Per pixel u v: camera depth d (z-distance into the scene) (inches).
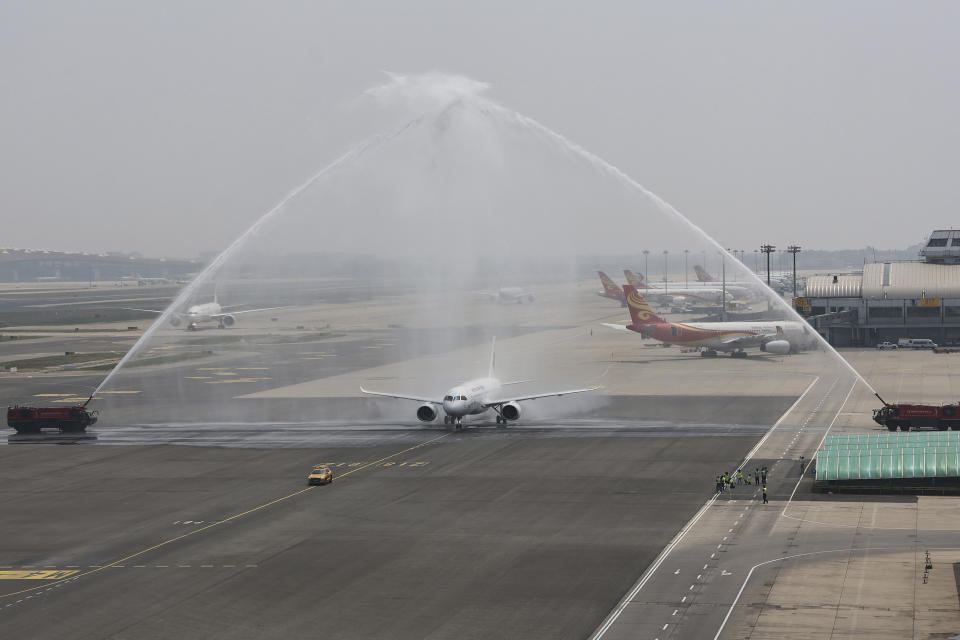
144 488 3909.9
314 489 3816.4
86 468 4330.7
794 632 2224.4
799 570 2667.3
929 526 3063.5
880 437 3939.5
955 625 2234.3
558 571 2723.9
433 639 2253.9
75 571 2829.7
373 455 4478.3
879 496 3484.3
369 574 2738.7
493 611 2426.2
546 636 2255.2
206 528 3270.2
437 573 2733.8
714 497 3531.0
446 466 4192.9
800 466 3998.5
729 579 2613.2
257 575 2751.0
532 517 3314.5
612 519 3262.8
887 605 2375.7
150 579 2738.7
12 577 2785.4
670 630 2267.5
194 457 4534.9
